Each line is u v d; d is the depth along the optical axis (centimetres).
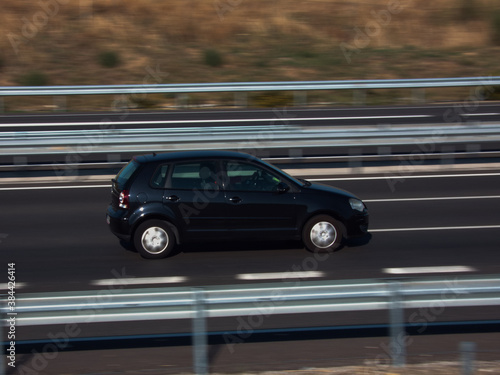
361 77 7306
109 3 8400
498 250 2628
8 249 2677
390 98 6706
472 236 2822
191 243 2727
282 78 7250
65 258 2559
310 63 7631
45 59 7506
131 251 2642
